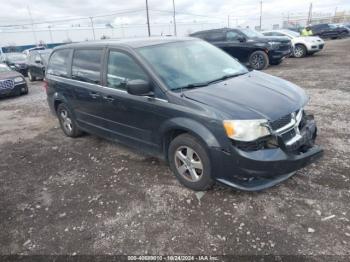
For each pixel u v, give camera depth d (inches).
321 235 110.4
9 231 129.0
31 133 261.0
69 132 234.2
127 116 165.6
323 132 200.4
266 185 126.1
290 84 161.0
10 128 283.1
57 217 135.5
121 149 202.8
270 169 120.0
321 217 119.3
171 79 148.5
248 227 117.4
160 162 177.5
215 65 173.3
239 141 120.6
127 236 119.0
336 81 358.6
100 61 180.4
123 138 177.3
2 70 454.9
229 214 125.8
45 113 329.7
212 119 125.2
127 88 145.9
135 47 163.0
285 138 126.3
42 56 577.9
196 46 183.9
